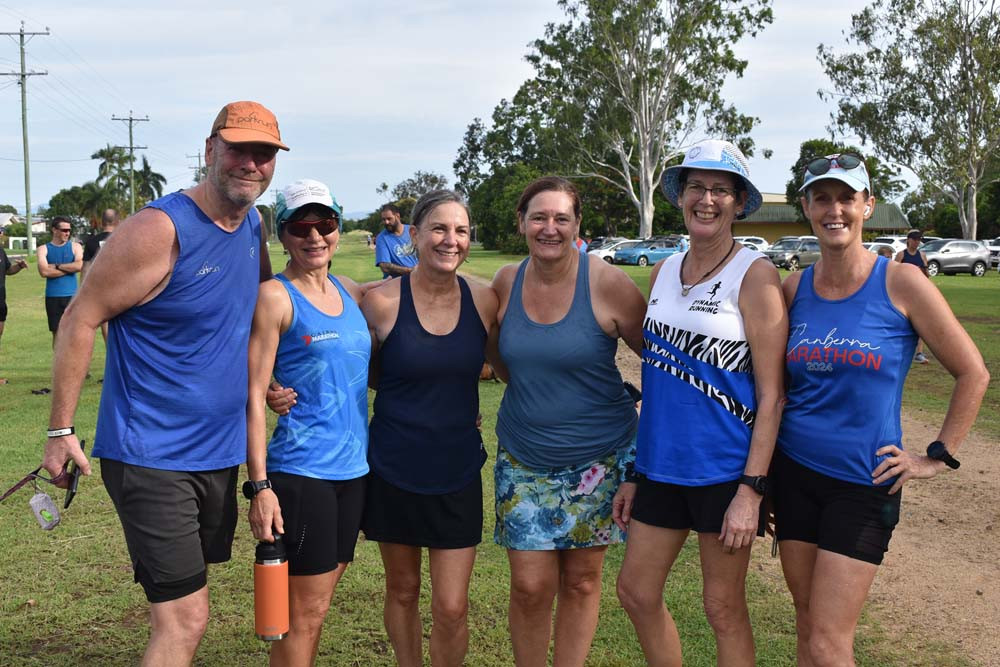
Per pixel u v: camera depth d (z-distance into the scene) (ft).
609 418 11.94
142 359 10.05
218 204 10.15
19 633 13.21
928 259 116.37
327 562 10.93
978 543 17.54
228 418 10.41
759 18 155.84
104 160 334.85
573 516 11.87
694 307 10.64
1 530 17.38
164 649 10.03
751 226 230.27
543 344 11.50
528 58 165.68
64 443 10.10
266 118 10.10
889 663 12.71
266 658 12.78
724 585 10.76
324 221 10.77
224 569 15.87
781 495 10.71
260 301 10.73
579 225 11.58
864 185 9.86
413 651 12.11
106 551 16.40
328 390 10.90
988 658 12.87
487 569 15.96
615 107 159.74
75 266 37.37
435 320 11.57
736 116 160.86
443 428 11.44
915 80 155.53
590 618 12.25
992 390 34.22
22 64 181.98
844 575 9.86
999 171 157.79
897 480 9.87
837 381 10.08
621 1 154.40
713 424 10.55
